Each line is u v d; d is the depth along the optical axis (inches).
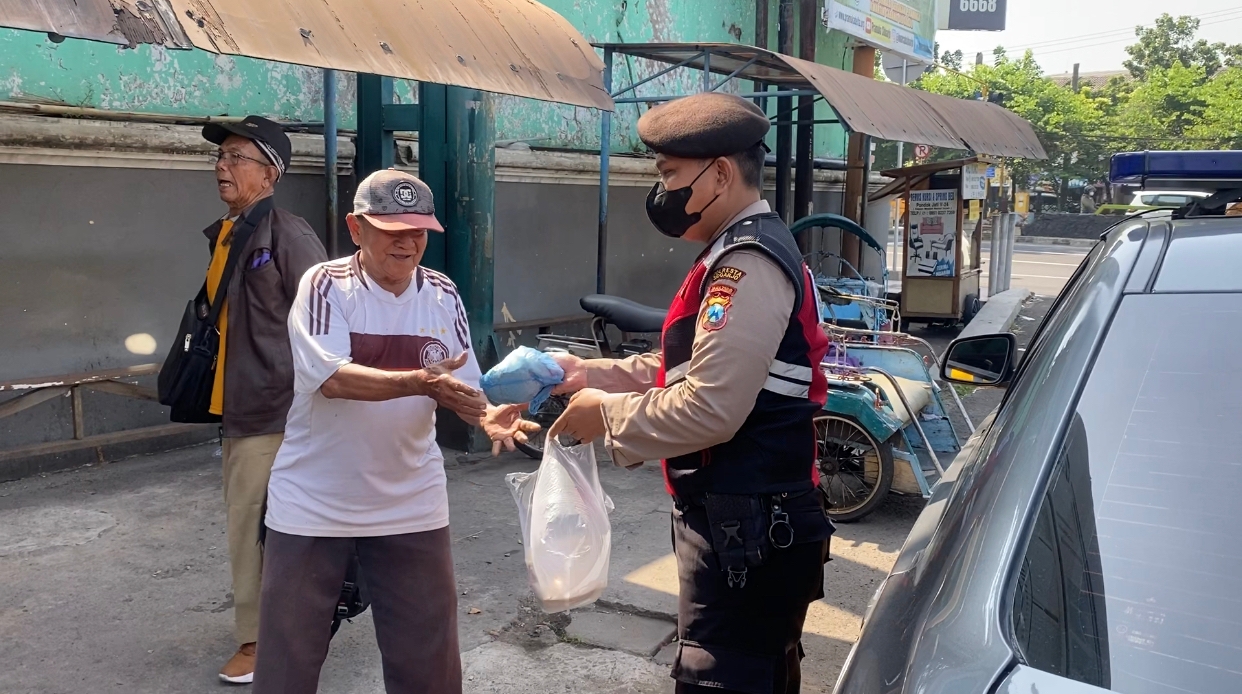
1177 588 51.0
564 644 144.4
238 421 122.9
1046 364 67.0
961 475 77.5
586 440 87.4
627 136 369.1
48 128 202.5
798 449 81.8
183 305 236.5
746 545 80.0
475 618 151.3
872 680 54.5
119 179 221.0
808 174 436.8
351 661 136.6
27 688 127.0
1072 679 47.2
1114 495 55.6
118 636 142.2
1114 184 118.4
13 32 201.2
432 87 235.8
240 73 242.4
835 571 175.0
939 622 52.4
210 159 235.0
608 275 362.3
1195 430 57.3
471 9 183.6
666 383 83.7
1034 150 375.9
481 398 85.0
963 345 127.6
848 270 474.3
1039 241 1300.4
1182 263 68.5
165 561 169.6
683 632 85.5
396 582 98.9
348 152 258.8
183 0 123.8
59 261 212.7
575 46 205.6
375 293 94.6
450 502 204.2
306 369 90.6
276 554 96.0
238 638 128.6
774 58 255.3
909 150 1162.0
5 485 204.5
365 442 94.4
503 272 314.2
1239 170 109.3
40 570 164.6
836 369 206.1
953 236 451.8
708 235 84.9
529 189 320.2
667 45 251.9
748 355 75.4
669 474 85.0
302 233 125.9
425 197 93.3
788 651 88.4
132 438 226.4
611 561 175.3
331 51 141.9
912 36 543.8
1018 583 52.0
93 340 220.5
